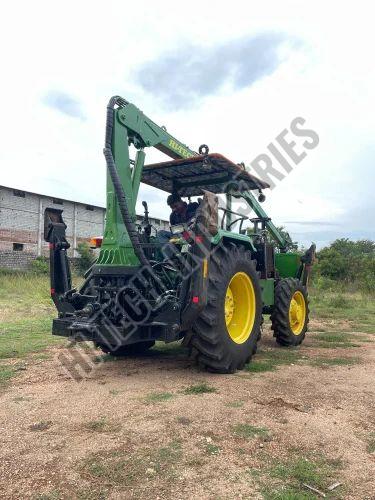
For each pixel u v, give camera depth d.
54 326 4.42
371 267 23.16
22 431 2.80
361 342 6.44
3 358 4.92
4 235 21.61
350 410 3.24
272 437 2.72
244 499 2.04
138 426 2.87
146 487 2.13
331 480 2.23
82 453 2.49
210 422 2.94
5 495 2.07
